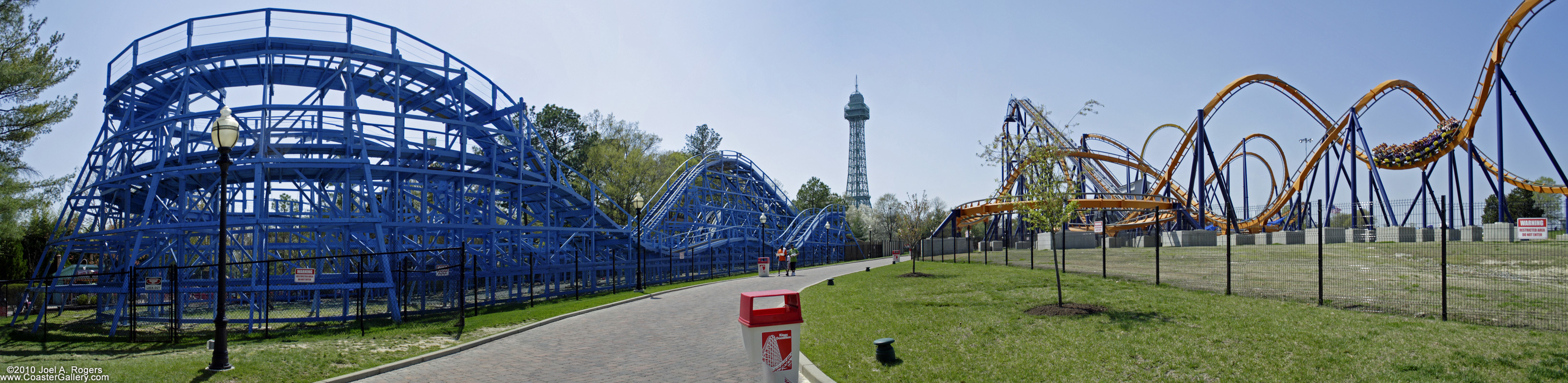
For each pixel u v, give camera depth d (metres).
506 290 36.62
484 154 33.56
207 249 27.73
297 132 27.80
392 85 29.50
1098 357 10.84
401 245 30.00
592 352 14.52
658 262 36.59
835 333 14.45
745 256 52.22
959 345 12.43
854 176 175.38
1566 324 11.83
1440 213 13.01
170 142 26.50
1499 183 42.22
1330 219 52.09
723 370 12.41
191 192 30.31
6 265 36.16
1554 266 21.75
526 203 37.59
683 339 15.94
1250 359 10.12
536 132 33.72
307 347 14.66
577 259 27.17
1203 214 52.25
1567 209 33.41
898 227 79.88
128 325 21.89
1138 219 69.50
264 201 25.31
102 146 26.05
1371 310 14.33
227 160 12.91
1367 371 9.23
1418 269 22.62
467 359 13.82
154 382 11.16
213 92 28.42
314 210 33.00
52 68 27.17
